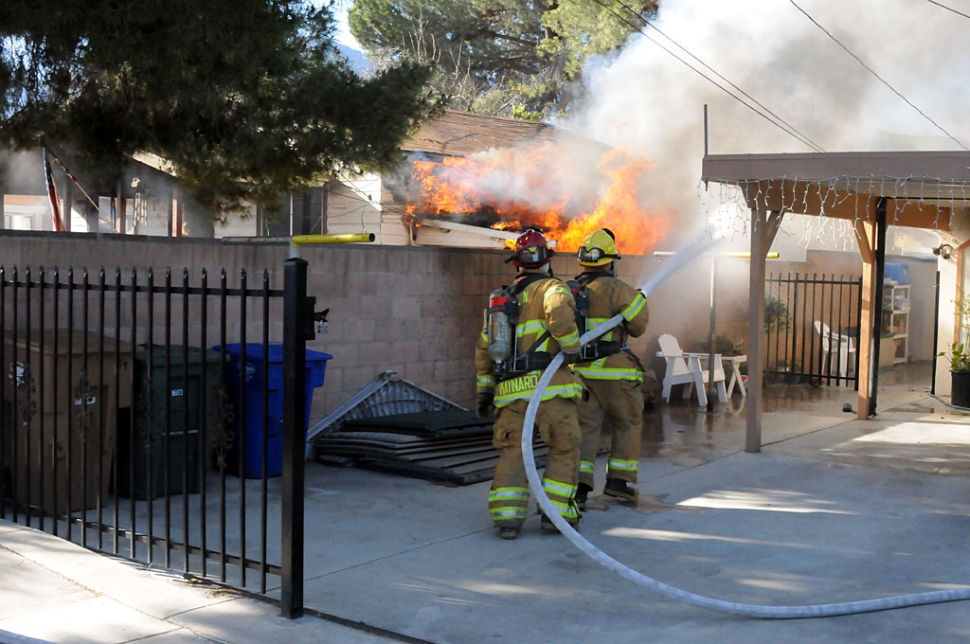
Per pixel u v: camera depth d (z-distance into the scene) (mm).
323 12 7883
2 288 5738
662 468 7918
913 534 5879
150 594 4578
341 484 7168
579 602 4613
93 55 6738
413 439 7543
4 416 6180
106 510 6258
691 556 5406
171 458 6621
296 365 4258
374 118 8469
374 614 4418
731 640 4121
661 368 12047
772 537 5805
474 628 4258
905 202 10453
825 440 9258
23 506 5988
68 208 14102
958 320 11883
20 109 7652
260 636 4113
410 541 5660
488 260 9727
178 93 7242
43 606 4398
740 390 12664
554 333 5520
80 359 6082
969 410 11281
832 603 4594
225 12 6684
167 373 4871
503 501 5703
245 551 5039
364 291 8484
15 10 6406
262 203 9156
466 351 9547
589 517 6285
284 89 8258
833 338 14898
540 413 5742
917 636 4156
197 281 7434
